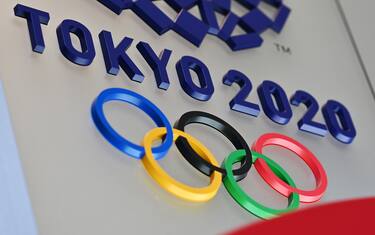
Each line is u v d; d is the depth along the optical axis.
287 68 2.01
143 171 1.46
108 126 1.44
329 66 2.12
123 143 1.44
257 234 1.00
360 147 1.97
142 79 1.61
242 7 2.10
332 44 2.20
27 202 1.27
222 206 1.53
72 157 1.38
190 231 1.43
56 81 1.48
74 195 1.33
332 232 1.04
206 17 1.89
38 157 1.34
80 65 1.54
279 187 1.63
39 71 1.47
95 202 1.34
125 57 1.61
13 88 1.41
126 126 1.52
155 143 1.53
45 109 1.42
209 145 1.64
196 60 1.75
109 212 1.35
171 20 1.80
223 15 2.01
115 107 1.53
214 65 1.84
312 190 1.73
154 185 1.45
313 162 1.76
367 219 1.08
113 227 1.33
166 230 1.40
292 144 1.77
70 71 1.52
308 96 1.92
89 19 1.67
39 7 1.60
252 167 1.67
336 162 1.86
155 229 1.38
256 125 1.78
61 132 1.40
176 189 1.45
